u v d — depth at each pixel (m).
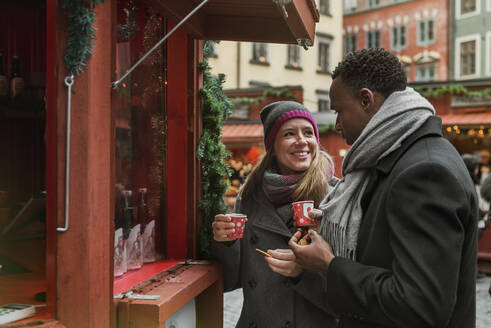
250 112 14.73
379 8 31.92
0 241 1.96
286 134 2.12
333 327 1.97
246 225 2.18
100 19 1.29
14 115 2.35
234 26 2.24
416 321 1.04
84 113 1.24
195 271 1.92
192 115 2.18
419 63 30.17
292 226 2.07
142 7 1.99
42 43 2.48
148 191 2.06
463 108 12.70
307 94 27.52
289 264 1.59
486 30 27.70
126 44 1.88
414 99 1.29
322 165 2.09
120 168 1.86
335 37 29.50
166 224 2.20
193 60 2.18
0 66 2.39
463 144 20.66
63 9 1.22
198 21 2.12
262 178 2.22
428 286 1.03
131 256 1.89
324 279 1.83
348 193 1.36
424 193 1.09
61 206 1.25
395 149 1.25
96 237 1.28
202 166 2.27
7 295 1.48
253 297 2.07
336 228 1.36
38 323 1.20
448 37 29.22
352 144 1.41
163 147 2.19
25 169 2.46
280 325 1.99
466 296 1.19
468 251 1.16
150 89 2.08
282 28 2.22
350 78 1.35
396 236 1.10
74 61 1.21
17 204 2.31
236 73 24.41
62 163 1.24
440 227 1.06
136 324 1.42
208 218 2.25
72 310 1.25
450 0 29.11
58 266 1.25
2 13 2.39
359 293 1.16
